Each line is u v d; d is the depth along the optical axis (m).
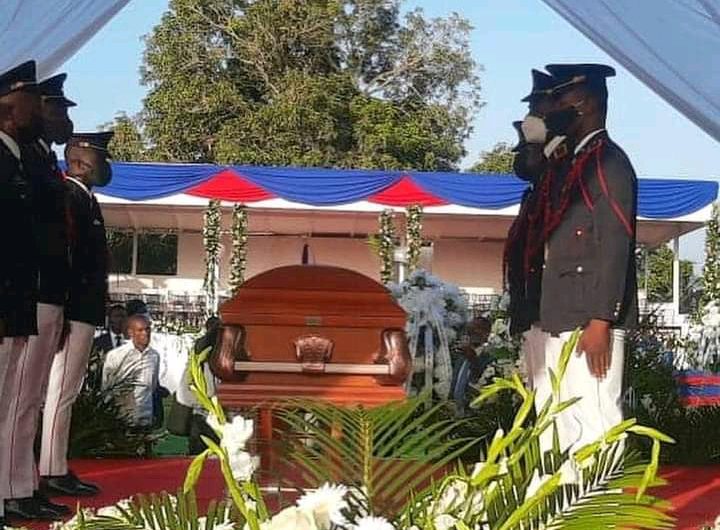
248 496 1.54
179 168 16.09
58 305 4.95
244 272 16.69
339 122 27.44
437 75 31.11
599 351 4.35
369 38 30.72
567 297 4.45
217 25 29.44
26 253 4.56
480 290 21.12
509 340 7.71
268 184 16.17
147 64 29.41
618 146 4.53
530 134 4.63
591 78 4.54
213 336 6.54
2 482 4.57
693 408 7.28
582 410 4.36
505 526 1.42
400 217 17.81
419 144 27.94
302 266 4.96
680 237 17.91
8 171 4.55
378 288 4.91
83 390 6.96
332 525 1.43
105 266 5.47
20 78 4.10
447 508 1.49
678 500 5.05
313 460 1.60
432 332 7.57
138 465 6.23
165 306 19.56
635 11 4.12
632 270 4.43
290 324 4.82
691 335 12.48
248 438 1.53
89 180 5.45
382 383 4.80
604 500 1.45
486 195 16.34
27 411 4.82
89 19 4.12
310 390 4.75
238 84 29.34
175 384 12.98
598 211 4.41
